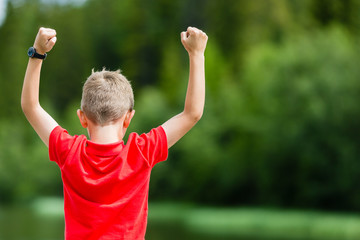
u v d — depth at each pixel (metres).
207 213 57.75
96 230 2.99
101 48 123.25
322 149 54.75
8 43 109.75
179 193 74.25
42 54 3.26
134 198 3.08
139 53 117.88
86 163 3.09
